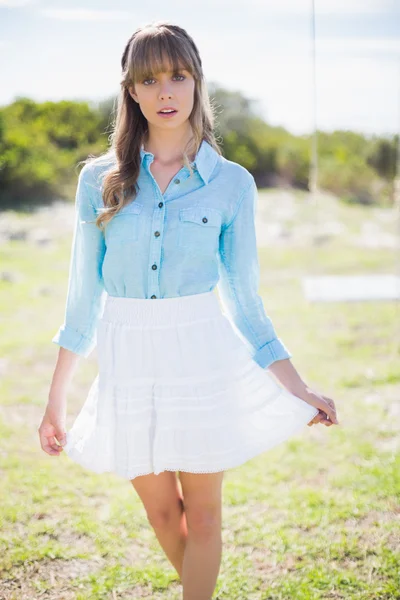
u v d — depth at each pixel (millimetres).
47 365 4902
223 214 1819
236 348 1839
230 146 13914
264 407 1842
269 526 2701
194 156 1839
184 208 1781
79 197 1866
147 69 1734
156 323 1770
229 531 2674
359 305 6434
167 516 1972
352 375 4535
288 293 6910
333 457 3344
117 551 2559
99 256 1871
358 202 12445
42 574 2410
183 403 1769
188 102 1779
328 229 10258
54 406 1900
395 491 2963
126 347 1781
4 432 3709
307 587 2303
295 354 5000
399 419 3807
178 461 1797
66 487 3074
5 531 2682
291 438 3592
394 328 5637
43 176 12141
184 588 1888
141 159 1833
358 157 12359
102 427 1816
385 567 2395
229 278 1887
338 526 2689
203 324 1783
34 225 10234
